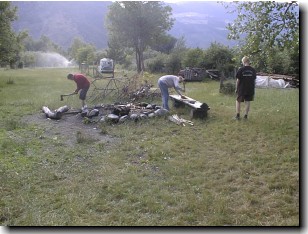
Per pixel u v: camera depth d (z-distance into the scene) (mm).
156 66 34438
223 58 26719
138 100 14344
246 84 9859
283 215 4660
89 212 4848
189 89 18266
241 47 10453
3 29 26609
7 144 7887
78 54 54031
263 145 7645
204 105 10383
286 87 19047
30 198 5250
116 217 4703
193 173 6207
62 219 4645
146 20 38344
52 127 9789
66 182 5867
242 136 8391
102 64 33750
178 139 8375
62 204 5059
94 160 6984
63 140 8469
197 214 4715
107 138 8672
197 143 8039
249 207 4840
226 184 5660
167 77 11398
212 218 4570
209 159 6938
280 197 5141
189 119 10375
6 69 48344
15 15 27953
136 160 7027
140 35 39250
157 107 11406
